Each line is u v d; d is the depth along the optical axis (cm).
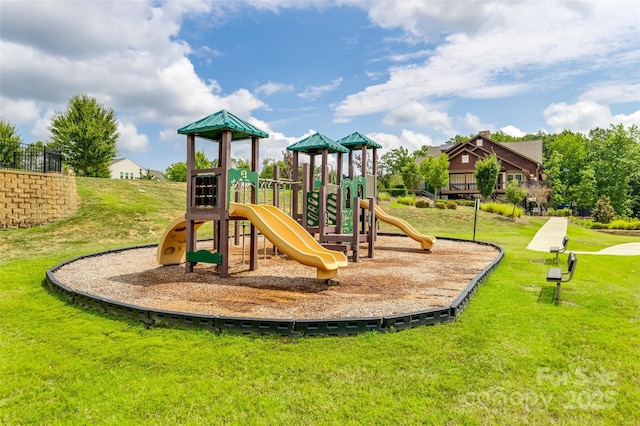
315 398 305
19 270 820
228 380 334
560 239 1709
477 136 4341
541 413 288
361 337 419
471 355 377
